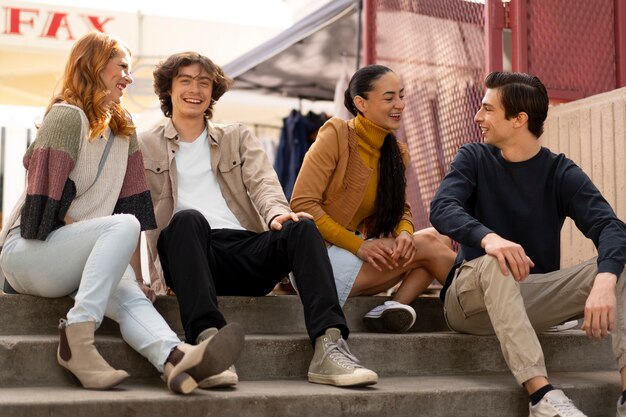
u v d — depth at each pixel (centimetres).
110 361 240
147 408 205
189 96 296
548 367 292
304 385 238
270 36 782
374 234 316
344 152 308
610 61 388
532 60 375
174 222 248
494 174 281
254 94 672
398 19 457
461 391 238
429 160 423
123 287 240
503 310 237
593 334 235
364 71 311
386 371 270
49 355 234
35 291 249
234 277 277
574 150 367
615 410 258
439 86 414
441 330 316
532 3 375
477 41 386
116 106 258
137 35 751
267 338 257
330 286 246
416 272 314
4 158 761
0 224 755
